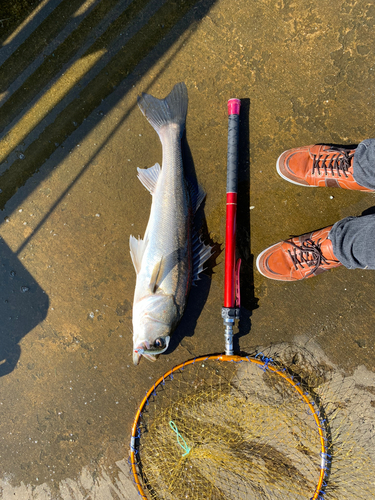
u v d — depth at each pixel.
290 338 1.01
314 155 0.97
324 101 1.00
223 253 1.02
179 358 1.02
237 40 1.00
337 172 0.96
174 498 0.99
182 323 1.03
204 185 1.02
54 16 1.03
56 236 1.06
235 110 0.95
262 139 1.01
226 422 1.00
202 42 1.01
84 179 1.05
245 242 1.02
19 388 1.06
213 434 1.00
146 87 1.03
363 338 1.00
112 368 1.04
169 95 1.01
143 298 0.94
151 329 0.93
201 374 1.02
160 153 1.03
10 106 1.05
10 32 1.04
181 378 1.02
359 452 0.98
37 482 1.04
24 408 1.06
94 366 1.04
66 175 1.05
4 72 1.04
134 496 1.01
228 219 0.94
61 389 1.05
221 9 1.00
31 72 1.04
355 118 0.99
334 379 1.00
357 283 1.00
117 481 1.02
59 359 1.05
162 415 1.01
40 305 1.06
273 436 0.99
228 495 0.99
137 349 0.93
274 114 1.01
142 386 1.03
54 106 1.04
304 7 0.99
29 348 1.06
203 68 1.01
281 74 1.00
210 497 0.99
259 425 1.00
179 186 0.96
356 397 0.99
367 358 0.99
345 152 0.94
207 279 1.02
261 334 1.02
